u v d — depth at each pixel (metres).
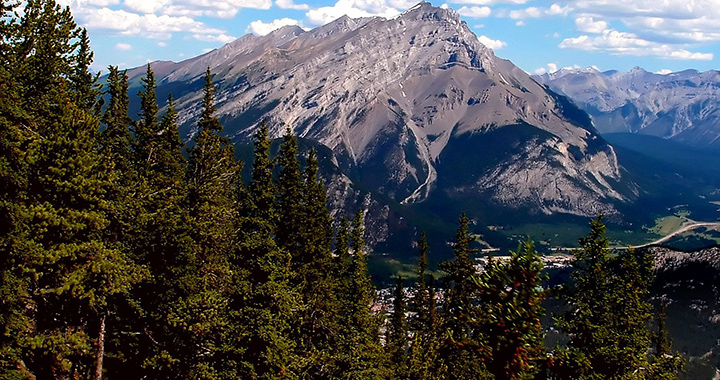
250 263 37.47
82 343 25.89
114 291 24.89
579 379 25.12
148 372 32.62
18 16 28.36
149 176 36.75
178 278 31.72
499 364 20.47
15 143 23.69
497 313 20.42
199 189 35.97
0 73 24.33
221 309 32.97
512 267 20.62
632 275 33.16
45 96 28.92
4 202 22.97
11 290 23.34
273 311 35.78
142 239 30.83
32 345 24.08
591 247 32.25
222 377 33.44
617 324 31.20
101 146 37.94
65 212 24.12
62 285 23.69
